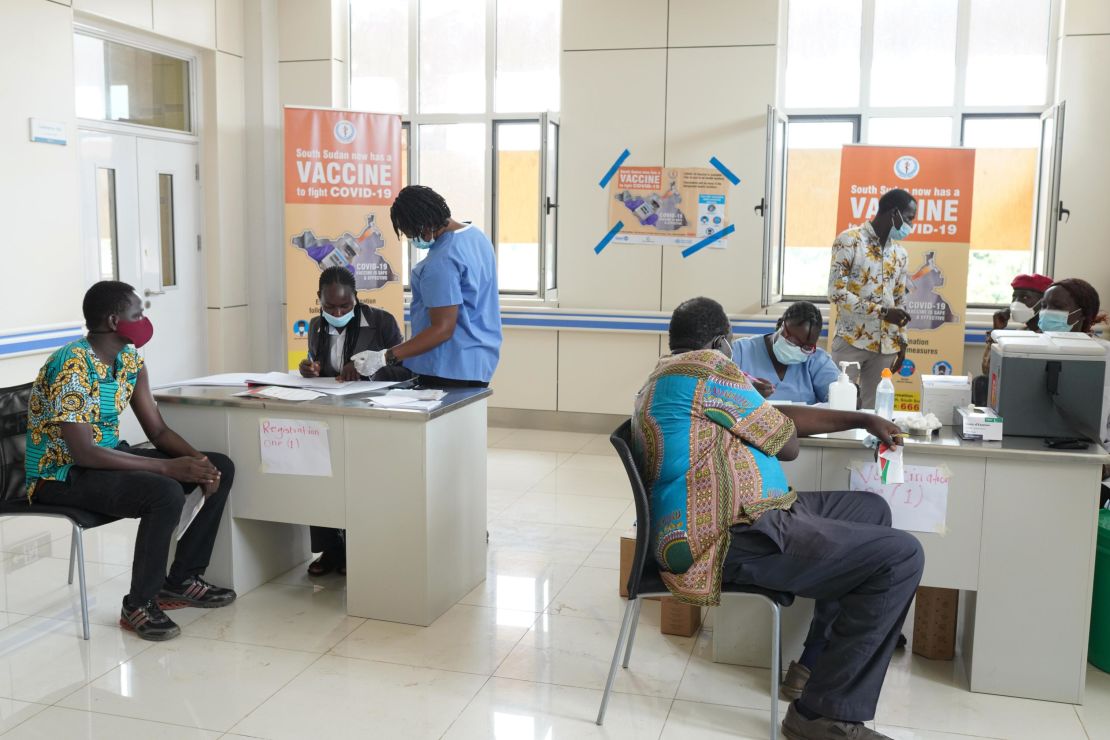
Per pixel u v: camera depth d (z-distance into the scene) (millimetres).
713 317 2756
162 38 6027
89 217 5578
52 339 5137
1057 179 5652
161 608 3400
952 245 5715
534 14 6766
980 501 2783
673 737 2602
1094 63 5828
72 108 5266
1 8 4793
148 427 3387
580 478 5473
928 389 3102
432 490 3312
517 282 7074
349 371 3666
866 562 2441
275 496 3465
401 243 6570
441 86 7023
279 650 3123
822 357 3660
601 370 6680
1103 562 3012
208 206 6570
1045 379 2842
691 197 6422
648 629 3344
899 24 6273
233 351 6797
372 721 2668
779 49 6246
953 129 6266
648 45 6367
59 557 3994
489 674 2971
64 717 2666
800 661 2863
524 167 6934
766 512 2521
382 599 3373
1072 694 2803
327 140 6309
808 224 6570
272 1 6879
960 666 3068
